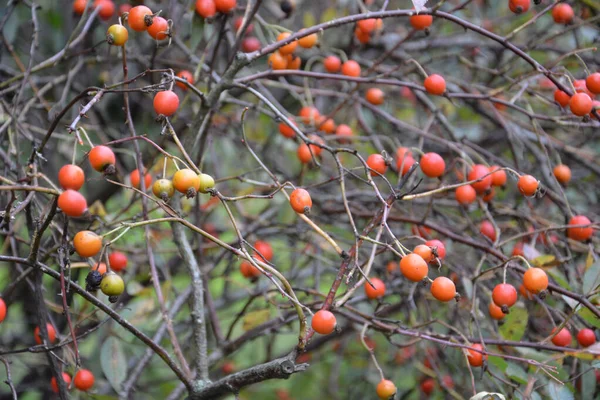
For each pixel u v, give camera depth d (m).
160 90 2.12
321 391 4.01
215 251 3.34
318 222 3.06
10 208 1.74
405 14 2.21
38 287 2.08
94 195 3.29
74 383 2.24
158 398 3.70
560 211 3.01
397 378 3.50
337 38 3.67
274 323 2.54
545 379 2.22
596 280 2.14
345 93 3.19
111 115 3.53
